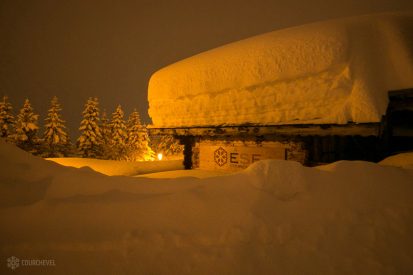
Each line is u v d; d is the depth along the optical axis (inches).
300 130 265.7
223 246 86.5
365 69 228.1
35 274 72.8
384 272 76.7
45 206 102.7
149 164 539.5
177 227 95.2
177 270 76.7
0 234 87.5
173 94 395.2
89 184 122.9
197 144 433.4
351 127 228.4
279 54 278.5
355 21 254.5
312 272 77.3
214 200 110.6
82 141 977.5
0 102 845.2
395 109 229.9
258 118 303.4
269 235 92.5
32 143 860.6
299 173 125.1
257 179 123.7
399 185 118.9
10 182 116.9
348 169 131.2
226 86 327.3
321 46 248.5
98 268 76.3
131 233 90.9
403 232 93.1
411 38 230.5
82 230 92.0
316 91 254.4
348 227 96.9
